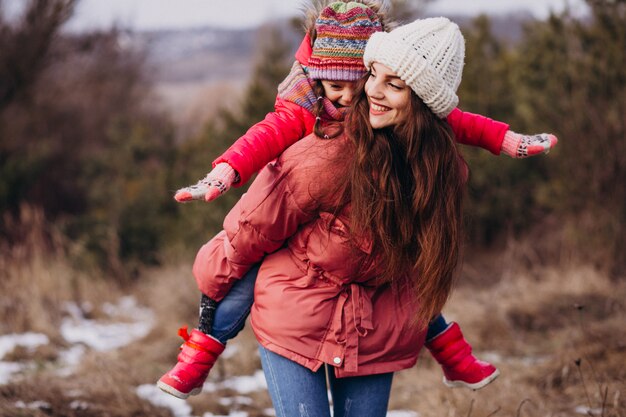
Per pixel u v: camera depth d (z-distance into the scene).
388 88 2.30
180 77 39.88
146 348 6.11
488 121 2.56
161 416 4.37
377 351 2.49
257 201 2.38
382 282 2.46
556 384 4.61
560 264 7.71
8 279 7.68
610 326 5.20
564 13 7.75
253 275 2.60
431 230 2.37
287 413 2.46
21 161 9.98
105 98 13.10
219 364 5.34
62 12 10.08
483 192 8.88
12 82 10.19
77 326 7.23
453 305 6.55
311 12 2.55
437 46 2.29
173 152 11.02
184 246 9.07
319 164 2.31
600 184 7.62
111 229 9.43
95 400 4.54
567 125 7.76
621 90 7.49
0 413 4.18
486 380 2.78
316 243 2.41
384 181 2.30
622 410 3.83
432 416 4.11
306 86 2.40
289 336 2.45
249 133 2.35
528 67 8.37
